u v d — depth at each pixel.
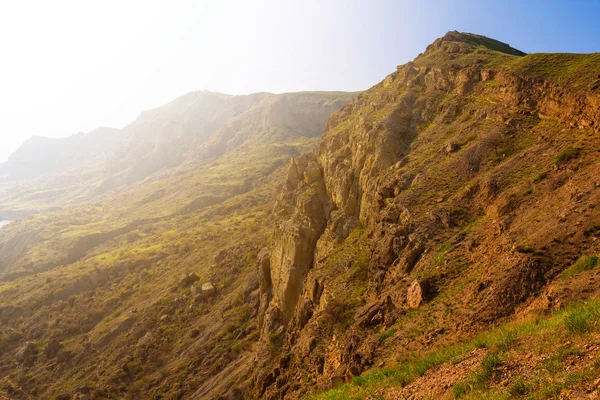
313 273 31.80
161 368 54.59
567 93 26.11
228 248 81.19
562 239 16.64
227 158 196.00
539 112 28.28
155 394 48.03
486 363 10.78
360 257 28.89
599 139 21.97
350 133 43.44
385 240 26.25
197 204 140.00
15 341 75.69
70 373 62.34
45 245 121.12
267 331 37.31
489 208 23.23
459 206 24.78
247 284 58.75
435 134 34.31
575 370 8.90
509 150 26.91
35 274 106.94
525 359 10.43
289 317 36.75
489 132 29.22
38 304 87.06
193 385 45.66
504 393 9.41
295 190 45.22
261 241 73.75
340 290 26.97
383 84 51.41
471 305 16.72
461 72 37.53
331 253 32.53
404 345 17.17
